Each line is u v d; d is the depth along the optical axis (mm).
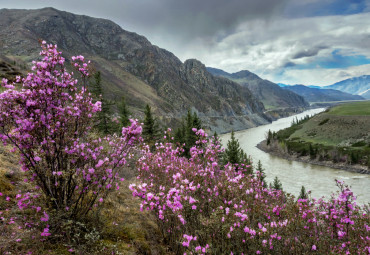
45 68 3438
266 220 4703
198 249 3301
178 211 3775
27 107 3293
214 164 5754
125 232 4254
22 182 4348
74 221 3439
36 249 2949
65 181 3520
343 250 3934
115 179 4211
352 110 126875
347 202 4691
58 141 3404
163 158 7207
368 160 61125
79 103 3680
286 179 51688
